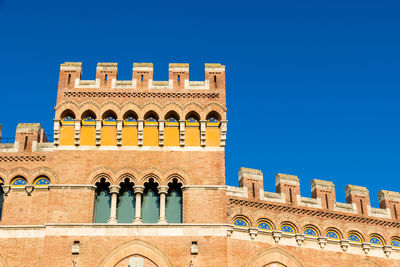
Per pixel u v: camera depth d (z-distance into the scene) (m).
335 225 48.56
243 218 46.31
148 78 48.09
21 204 44.44
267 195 47.72
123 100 47.09
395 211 50.75
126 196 45.03
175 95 47.56
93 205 44.00
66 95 47.03
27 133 46.75
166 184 44.91
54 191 44.09
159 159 45.62
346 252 48.00
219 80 48.53
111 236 42.69
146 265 42.12
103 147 45.78
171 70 48.59
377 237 49.53
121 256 42.19
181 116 46.81
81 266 41.72
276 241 46.31
